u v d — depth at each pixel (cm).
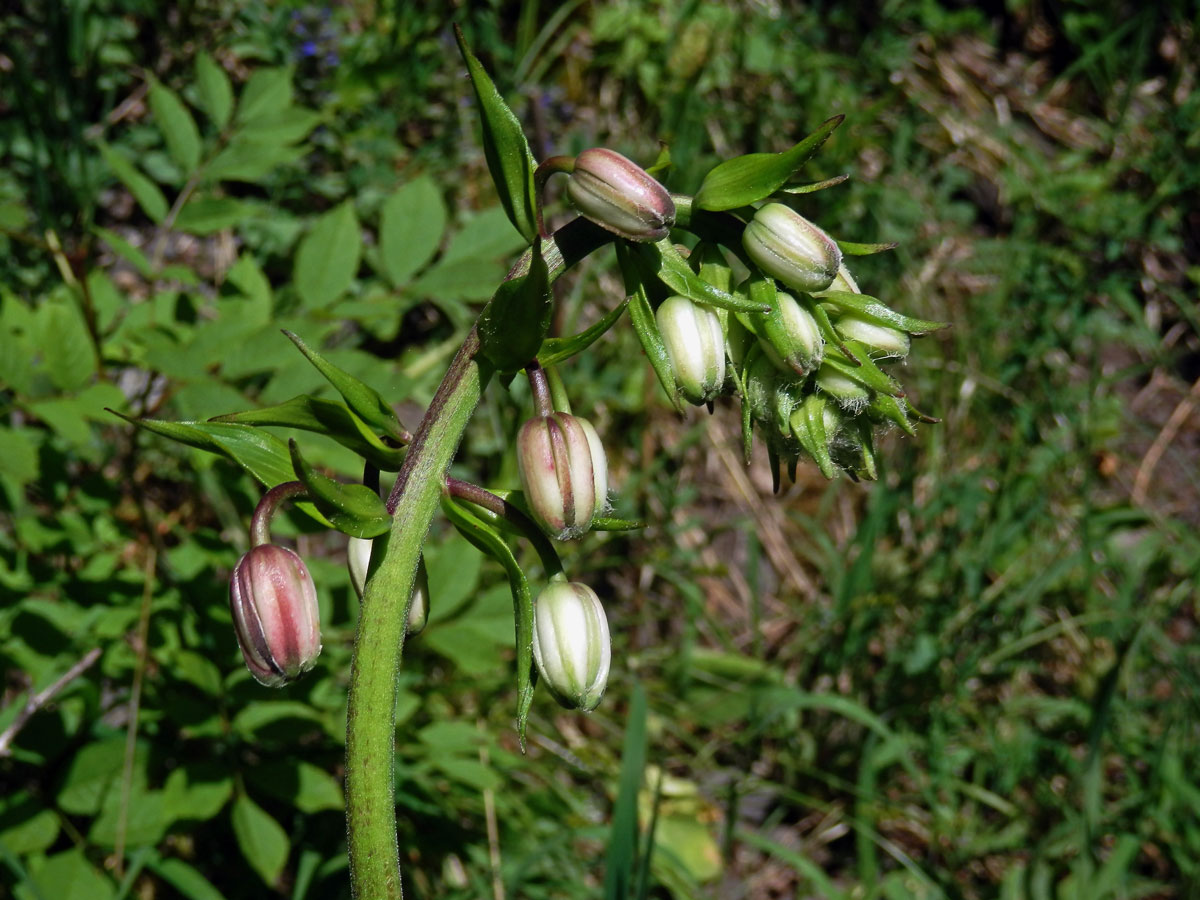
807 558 60
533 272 18
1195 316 62
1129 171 71
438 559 36
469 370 20
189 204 37
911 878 48
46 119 52
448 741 37
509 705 47
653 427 59
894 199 65
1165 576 56
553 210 63
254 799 41
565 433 19
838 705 44
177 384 35
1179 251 70
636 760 33
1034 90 79
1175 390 67
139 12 61
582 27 69
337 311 36
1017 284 61
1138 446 65
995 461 57
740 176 20
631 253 20
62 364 32
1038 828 49
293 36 62
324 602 36
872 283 62
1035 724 52
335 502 18
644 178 19
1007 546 51
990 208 70
